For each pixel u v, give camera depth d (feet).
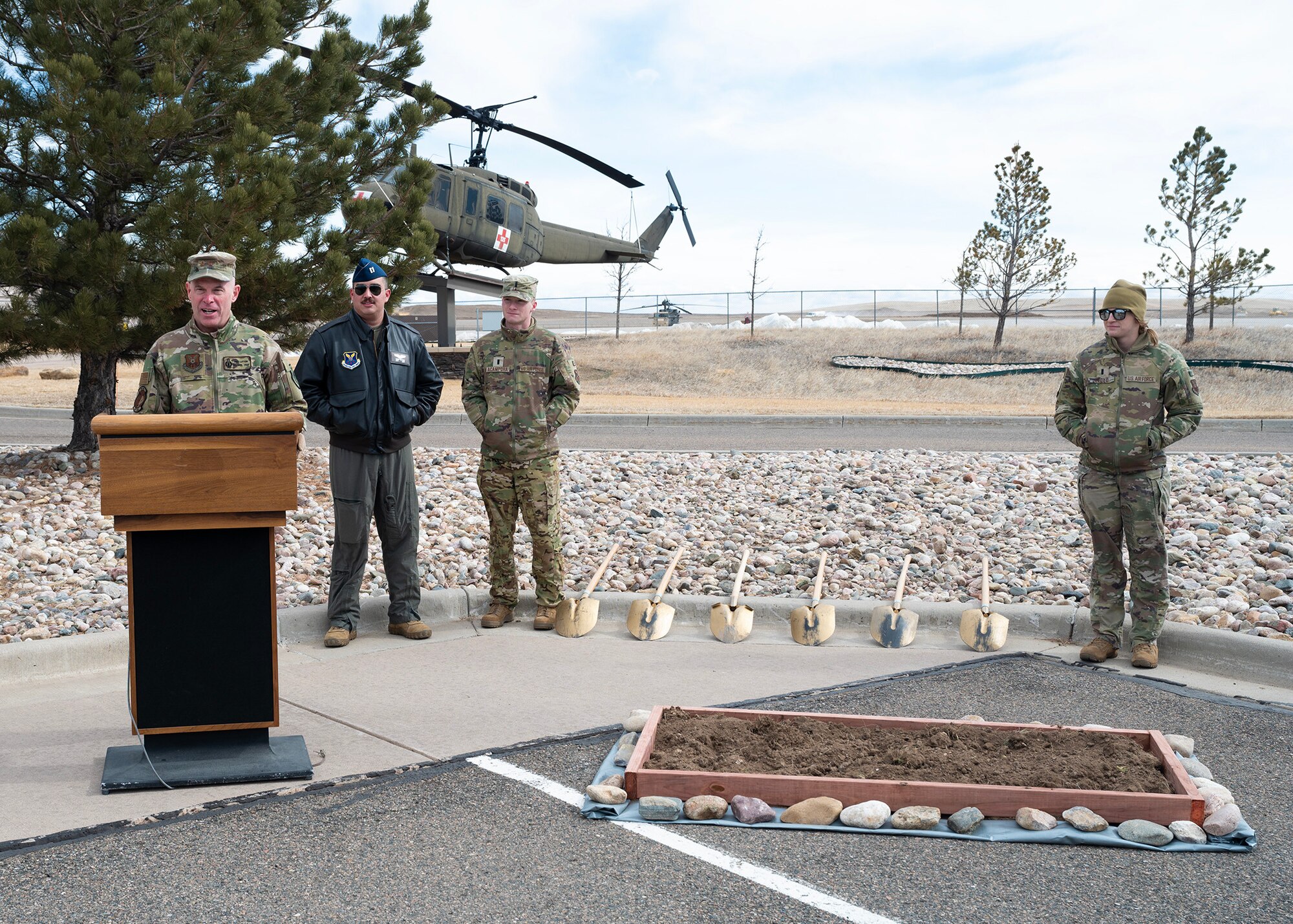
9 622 18.47
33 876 10.03
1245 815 11.76
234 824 11.30
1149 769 12.16
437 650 18.98
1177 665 18.24
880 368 100.99
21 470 29.60
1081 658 18.56
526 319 20.25
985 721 14.42
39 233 26.08
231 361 14.60
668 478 34.06
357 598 19.45
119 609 19.48
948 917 9.36
